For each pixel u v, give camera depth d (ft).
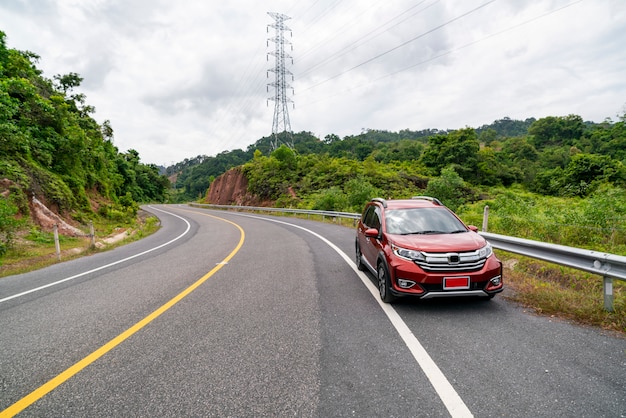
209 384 9.54
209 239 49.11
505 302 15.78
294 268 25.27
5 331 14.61
